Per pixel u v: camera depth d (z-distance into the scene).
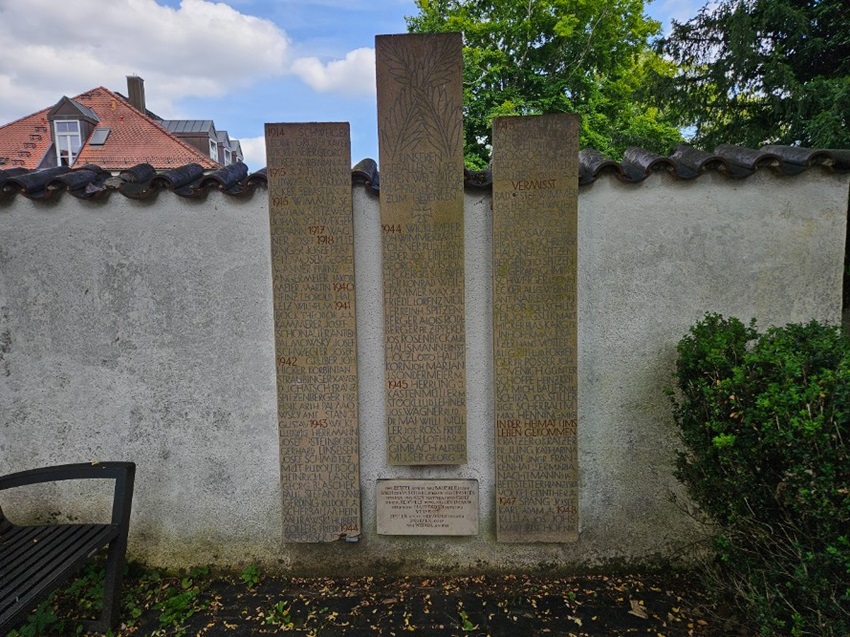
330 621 2.69
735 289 2.87
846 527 1.93
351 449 2.95
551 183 2.77
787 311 2.86
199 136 22.34
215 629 2.64
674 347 2.92
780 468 2.16
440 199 2.79
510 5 13.32
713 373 2.40
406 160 2.78
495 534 3.04
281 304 2.88
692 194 2.84
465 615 2.71
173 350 3.02
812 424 1.90
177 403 3.05
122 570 2.70
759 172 2.79
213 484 3.08
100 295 2.99
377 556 3.09
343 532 3.00
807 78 6.07
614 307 2.92
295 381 2.92
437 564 3.07
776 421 2.05
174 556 3.12
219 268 2.96
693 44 6.98
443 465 3.01
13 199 2.92
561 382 2.87
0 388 3.04
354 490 2.98
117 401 3.05
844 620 1.95
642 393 2.96
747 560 2.34
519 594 2.88
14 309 3.00
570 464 2.92
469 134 12.15
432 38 2.71
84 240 2.96
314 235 2.84
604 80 14.34
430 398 2.90
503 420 2.90
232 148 27.19
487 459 3.00
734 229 2.85
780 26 5.88
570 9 13.29
